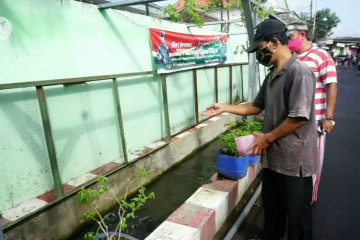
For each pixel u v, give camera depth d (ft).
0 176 9.45
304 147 6.43
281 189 6.97
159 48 16.93
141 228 11.30
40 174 10.81
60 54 11.32
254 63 20.07
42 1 10.51
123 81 14.66
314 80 6.13
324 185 12.92
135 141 15.80
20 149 10.05
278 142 6.61
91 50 12.77
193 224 8.34
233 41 30.07
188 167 17.76
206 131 21.76
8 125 9.62
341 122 26.43
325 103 9.45
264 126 7.11
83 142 12.57
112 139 14.19
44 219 9.92
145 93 16.39
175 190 14.65
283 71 6.25
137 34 15.57
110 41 13.82
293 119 5.93
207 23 22.09
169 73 18.74
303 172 6.52
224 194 10.25
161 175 16.57
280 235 8.05
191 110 21.80
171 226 8.25
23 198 10.23
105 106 13.64
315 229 9.53
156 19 17.29
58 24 11.17
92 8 12.71
